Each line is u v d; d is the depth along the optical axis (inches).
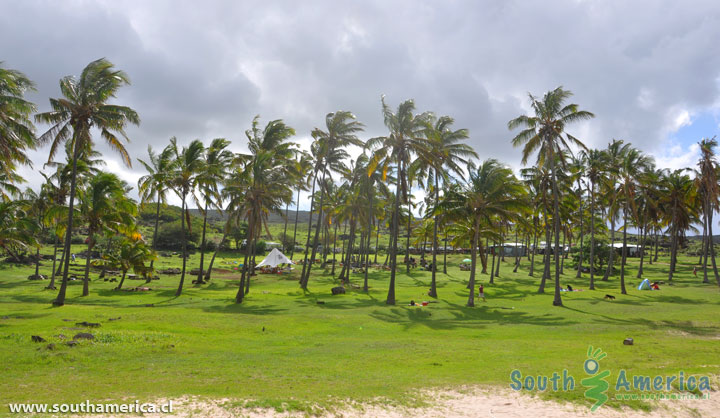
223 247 3378.4
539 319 987.3
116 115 1055.0
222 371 462.3
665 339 725.9
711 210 1862.7
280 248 3528.5
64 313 874.1
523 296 1459.2
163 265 2433.6
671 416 354.9
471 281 1222.9
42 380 406.3
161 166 1525.6
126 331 677.3
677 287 1694.1
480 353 592.1
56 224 1472.7
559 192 1841.8
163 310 979.9
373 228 2664.9
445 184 1535.4
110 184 1378.0
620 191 1659.7
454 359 551.5
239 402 348.8
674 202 1961.1
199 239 3457.2
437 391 402.3
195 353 560.1
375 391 397.4
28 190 1781.5
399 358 557.0
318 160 1766.7
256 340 684.1
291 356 562.9
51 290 1391.5
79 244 3093.0
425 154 1293.1
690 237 4311.0
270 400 355.6
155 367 471.8
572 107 1295.5
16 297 1187.9
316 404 354.0
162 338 639.1
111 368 461.7
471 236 1407.5
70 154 1502.2
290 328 807.7
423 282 1936.5
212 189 1566.2
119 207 1494.8
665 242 3725.4
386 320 940.0
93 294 1337.4
